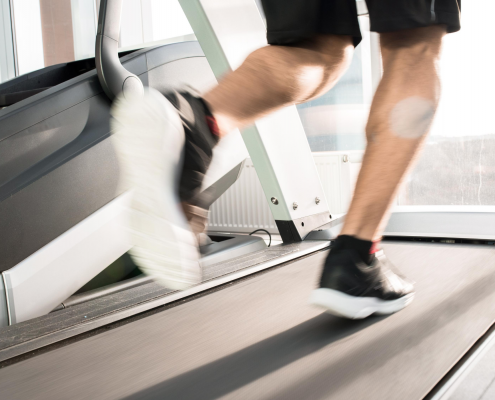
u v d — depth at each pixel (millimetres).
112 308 1060
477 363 694
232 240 1970
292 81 783
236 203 2812
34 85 2088
